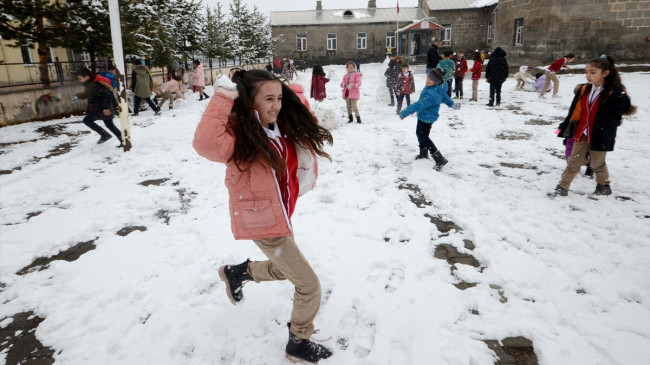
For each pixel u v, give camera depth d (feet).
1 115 33.14
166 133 29.37
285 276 7.28
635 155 19.98
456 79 42.50
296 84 12.80
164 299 9.37
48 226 13.66
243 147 5.61
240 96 5.59
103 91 24.40
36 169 20.47
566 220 12.94
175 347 7.81
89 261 11.25
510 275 9.89
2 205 15.75
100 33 39.86
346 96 31.27
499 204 14.48
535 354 7.41
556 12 67.92
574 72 63.87
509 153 21.44
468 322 8.25
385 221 13.28
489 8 123.24
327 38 142.00
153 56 56.18
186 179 18.65
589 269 10.04
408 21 138.21
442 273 10.13
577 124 14.37
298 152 6.70
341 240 11.97
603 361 7.08
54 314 8.95
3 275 10.74
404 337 7.83
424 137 19.36
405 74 34.50
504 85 54.60
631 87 44.14
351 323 8.35
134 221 14.01
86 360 7.55
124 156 23.07
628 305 8.62
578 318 8.24
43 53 39.42
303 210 14.37
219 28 86.94
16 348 7.99
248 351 7.59
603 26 65.87
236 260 11.00
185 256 11.34
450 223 13.24
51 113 37.50
